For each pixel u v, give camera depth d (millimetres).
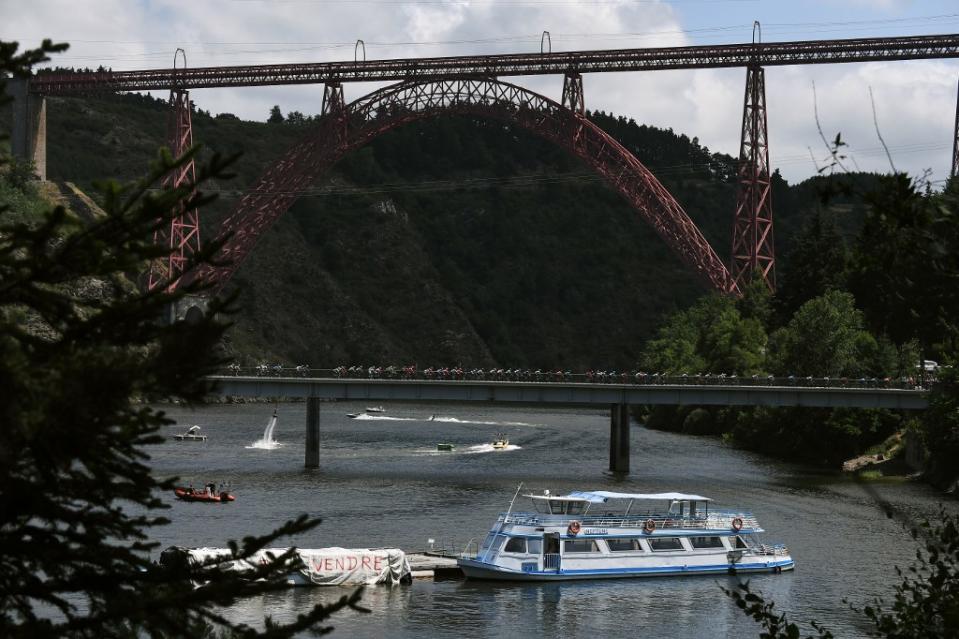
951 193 27500
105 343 22031
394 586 111062
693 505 123250
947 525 36938
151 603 22453
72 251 22062
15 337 20906
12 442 19859
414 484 180750
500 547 116188
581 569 116812
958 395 66875
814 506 159875
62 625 22109
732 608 104750
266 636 23203
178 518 138250
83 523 22781
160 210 22484
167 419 22609
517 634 94562
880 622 37500
